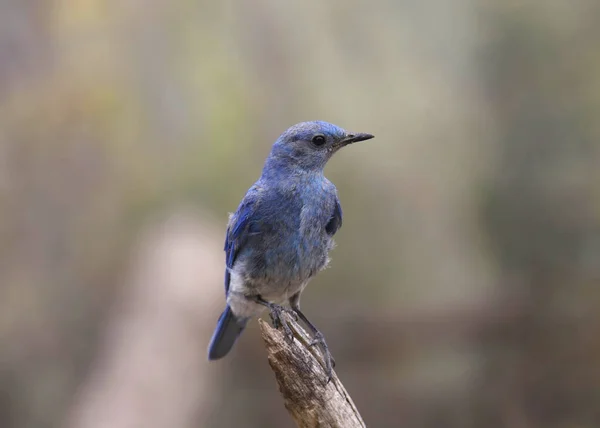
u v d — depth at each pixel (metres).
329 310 13.23
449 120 15.21
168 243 11.20
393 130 15.38
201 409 10.09
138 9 14.86
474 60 15.01
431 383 12.53
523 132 13.60
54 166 14.30
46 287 13.80
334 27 15.52
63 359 13.48
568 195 12.93
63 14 14.58
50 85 14.53
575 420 11.82
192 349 10.17
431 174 15.08
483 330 12.52
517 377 12.21
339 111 15.20
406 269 14.68
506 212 13.57
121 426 9.45
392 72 15.60
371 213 14.93
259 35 15.23
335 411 5.79
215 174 14.52
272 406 12.34
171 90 14.83
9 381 13.30
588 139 13.00
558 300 12.45
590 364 11.92
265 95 15.07
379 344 12.70
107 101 14.61
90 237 14.05
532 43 13.83
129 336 10.17
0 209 13.95
